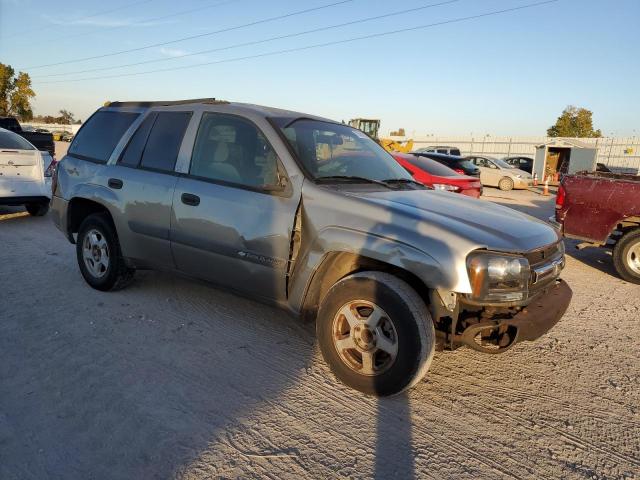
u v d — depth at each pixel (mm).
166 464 2520
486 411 3199
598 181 7074
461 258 2906
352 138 4500
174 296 4949
